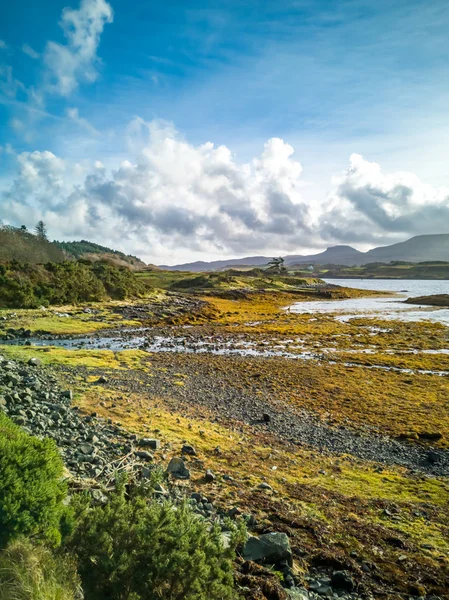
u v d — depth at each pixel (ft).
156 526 19.34
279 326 226.99
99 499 28.43
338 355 148.25
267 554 28.84
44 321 189.88
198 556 17.95
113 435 53.31
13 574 15.44
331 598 26.25
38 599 14.52
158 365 117.70
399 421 78.64
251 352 152.15
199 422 67.92
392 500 45.88
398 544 34.76
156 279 543.80
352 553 32.58
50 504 18.76
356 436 70.44
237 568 26.14
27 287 226.99
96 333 177.99
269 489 44.14
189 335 187.42
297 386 102.83
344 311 320.50
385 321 250.57
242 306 337.72
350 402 90.33
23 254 408.05
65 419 55.77
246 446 59.11
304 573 29.12
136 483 34.53
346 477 52.42
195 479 43.24
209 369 117.29
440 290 630.33
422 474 56.08
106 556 18.39
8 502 17.49
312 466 55.26
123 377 96.68
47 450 20.99
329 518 38.81
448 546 35.45
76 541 19.48
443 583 29.35
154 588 17.78
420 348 166.09
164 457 48.49
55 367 99.45
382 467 57.93
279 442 64.03
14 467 18.98
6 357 104.68
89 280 288.71
